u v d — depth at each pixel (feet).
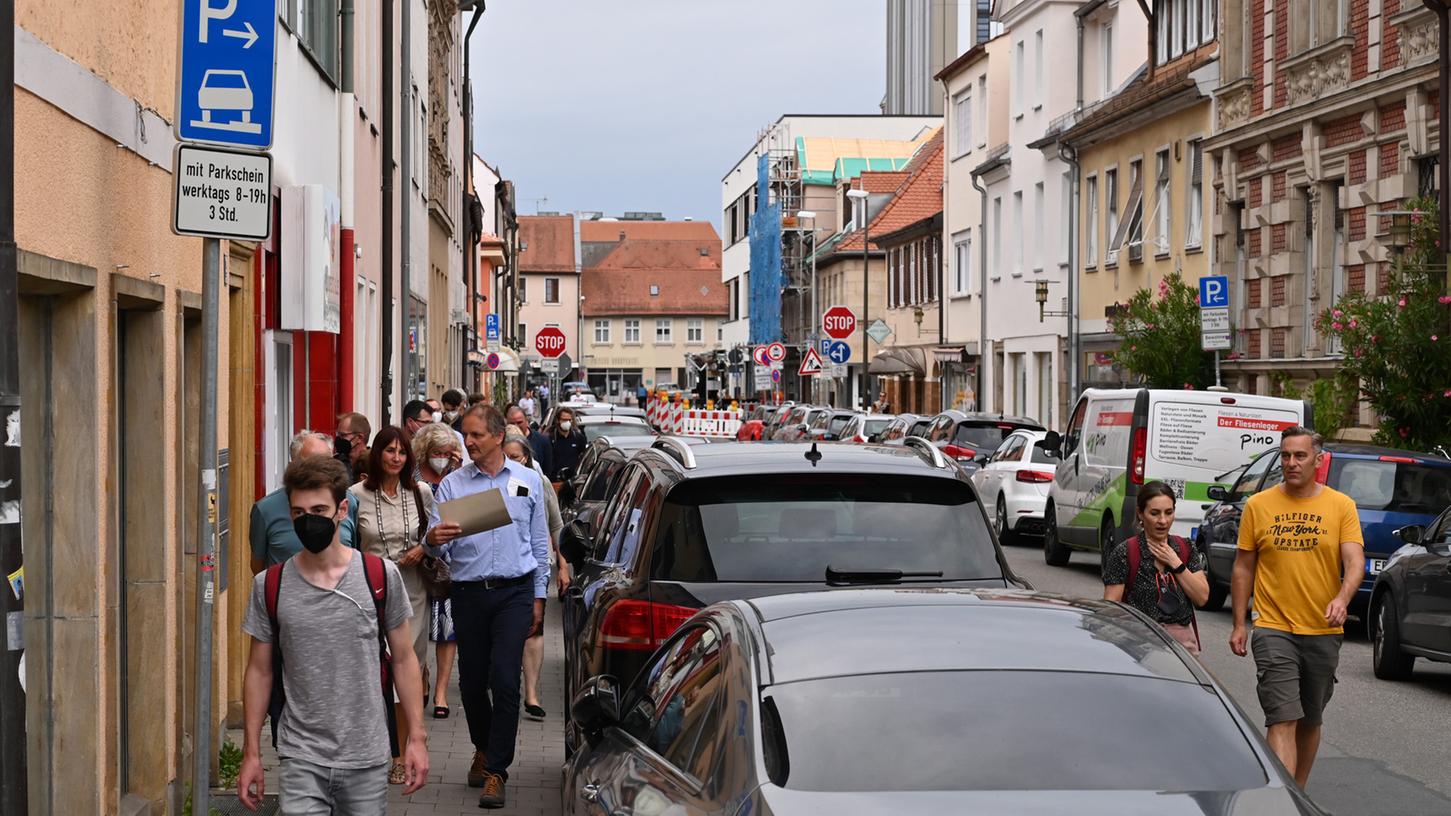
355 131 64.80
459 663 31.32
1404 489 55.16
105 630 24.49
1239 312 106.22
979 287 167.73
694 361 248.93
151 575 28.02
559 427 79.82
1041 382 147.64
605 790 17.60
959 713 14.97
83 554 23.70
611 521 31.63
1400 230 72.33
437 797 30.45
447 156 146.41
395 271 90.22
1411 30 82.89
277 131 43.88
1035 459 86.94
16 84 19.38
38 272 20.49
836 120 291.79
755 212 308.19
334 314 47.47
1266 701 28.66
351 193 60.49
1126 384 118.83
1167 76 119.14
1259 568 29.09
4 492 17.15
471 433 31.53
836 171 278.26
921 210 223.10
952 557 25.59
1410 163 83.66
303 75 49.34
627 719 19.79
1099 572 73.36
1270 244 101.09
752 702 15.33
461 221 173.99
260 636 20.31
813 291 239.09
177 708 29.55
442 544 29.14
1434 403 65.98
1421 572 44.09
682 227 517.55
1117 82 134.31
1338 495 28.89
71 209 22.08
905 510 26.04
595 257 497.87
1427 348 65.67
